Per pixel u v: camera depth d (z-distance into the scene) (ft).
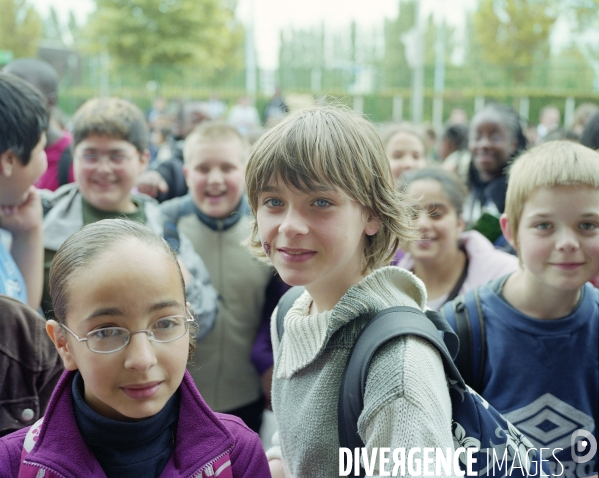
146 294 3.46
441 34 79.10
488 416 4.16
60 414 3.69
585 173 5.40
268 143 4.20
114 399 3.49
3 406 4.88
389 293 4.27
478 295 6.04
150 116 50.47
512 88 71.97
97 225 3.76
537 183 5.56
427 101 73.41
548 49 77.87
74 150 8.59
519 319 5.73
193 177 9.20
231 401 8.88
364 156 4.23
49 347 5.19
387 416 3.58
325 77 78.48
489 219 9.49
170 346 3.58
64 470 3.54
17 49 92.48
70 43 117.19
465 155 17.90
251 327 8.96
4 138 5.77
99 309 3.42
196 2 96.73
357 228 4.24
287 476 4.82
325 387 4.17
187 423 3.90
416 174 8.65
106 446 3.63
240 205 9.50
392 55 121.39
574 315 5.69
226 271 8.95
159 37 96.02
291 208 4.10
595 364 5.66
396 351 3.76
